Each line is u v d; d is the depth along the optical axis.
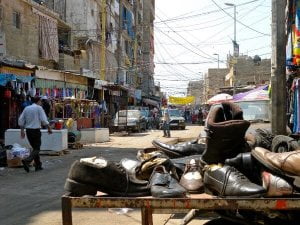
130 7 55.31
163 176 3.69
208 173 3.73
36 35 25.31
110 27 43.28
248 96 17.22
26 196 8.14
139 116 33.66
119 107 40.38
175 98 61.72
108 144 21.14
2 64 16.41
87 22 35.56
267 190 3.47
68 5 35.56
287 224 3.97
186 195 3.58
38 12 25.50
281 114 9.10
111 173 3.69
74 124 19.48
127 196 3.67
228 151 3.99
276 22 9.30
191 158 4.66
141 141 23.28
